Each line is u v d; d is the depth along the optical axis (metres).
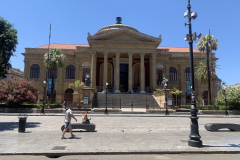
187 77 50.19
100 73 49.50
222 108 31.20
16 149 7.61
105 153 7.36
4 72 17.25
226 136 10.88
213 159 6.80
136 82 50.31
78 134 11.05
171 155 7.30
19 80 31.78
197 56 50.59
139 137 10.26
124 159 6.71
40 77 47.50
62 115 26.30
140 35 44.31
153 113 28.70
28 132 11.71
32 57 48.16
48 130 12.71
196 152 7.58
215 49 34.69
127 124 16.55
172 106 32.12
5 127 13.95
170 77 50.19
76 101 35.75
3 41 15.88
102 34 43.97
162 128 14.30
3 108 29.84
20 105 30.61
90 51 47.88
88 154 7.30
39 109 29.52
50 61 36.56
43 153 7.18
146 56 48.84
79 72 47.72
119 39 44.62
